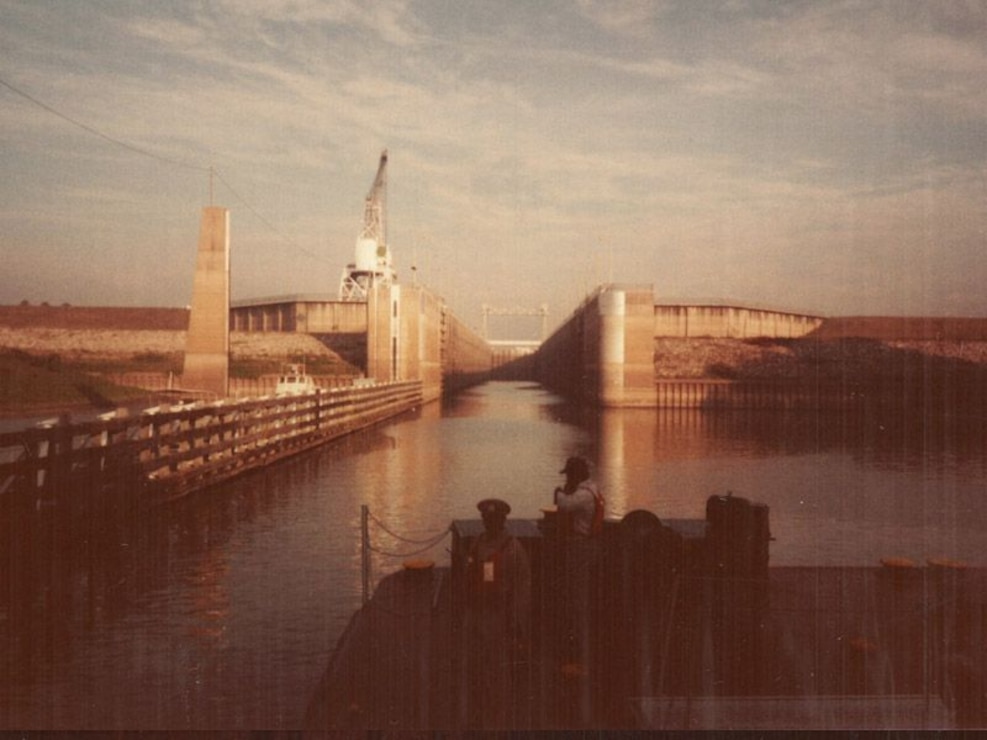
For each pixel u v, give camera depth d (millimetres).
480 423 40062
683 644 5465
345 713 4793
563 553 5754
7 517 9922
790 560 11547
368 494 16906
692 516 15328
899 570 7543
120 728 5285
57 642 7098
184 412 16375
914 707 4789
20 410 32688
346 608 8430
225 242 33281
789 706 4766
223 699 5840
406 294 57938
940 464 25219
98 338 54531
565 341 86312
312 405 27141
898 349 51688
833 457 27016
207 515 14273
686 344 65375
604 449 28000
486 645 5047
